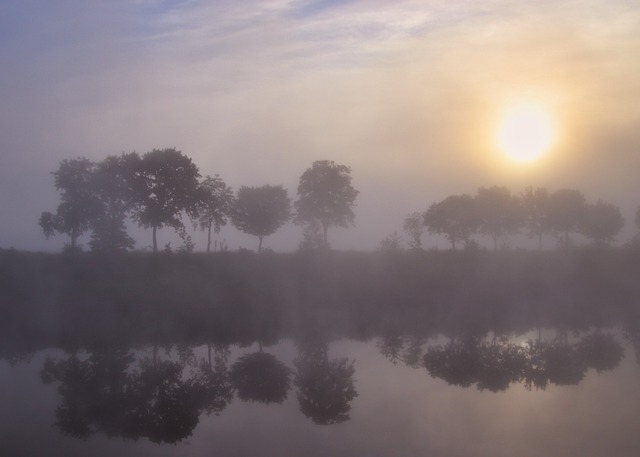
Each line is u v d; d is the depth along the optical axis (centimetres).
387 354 2605
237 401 1894
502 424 1577
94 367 2466
